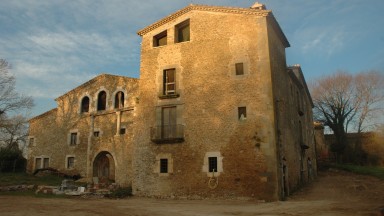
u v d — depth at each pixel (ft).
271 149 55.11
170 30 68.95
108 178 80.43
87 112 100.68
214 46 63.72
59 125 105.19
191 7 66.69
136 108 69.56
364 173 94.27
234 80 60.59
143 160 65.87
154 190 63.00
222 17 64.34
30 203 47.32
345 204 45.57
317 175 98.37
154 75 68.59
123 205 48.26
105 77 98.73
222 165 58.08
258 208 45.34
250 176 55.57
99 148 80.23
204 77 63.21
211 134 60.23
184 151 61.93
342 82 137.69
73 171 97.55
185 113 63.31
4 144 120.98
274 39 65.16
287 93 70.33
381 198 51.44
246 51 60.95
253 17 61.82
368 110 134.72
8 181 79.20
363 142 131.34
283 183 56.95
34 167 106.73
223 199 56.49
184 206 48.11
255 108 57.88
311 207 43.86
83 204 47.98
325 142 136.56
